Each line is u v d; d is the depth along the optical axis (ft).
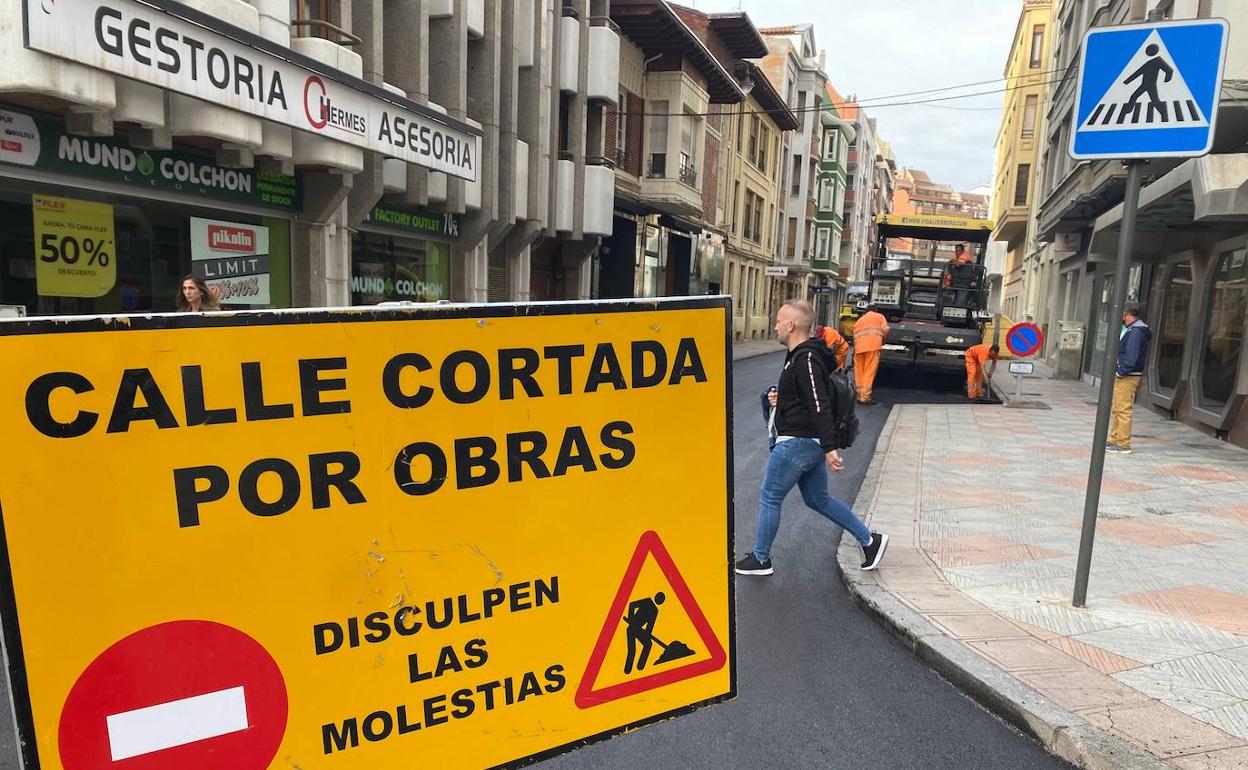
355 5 31.19
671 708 7.38
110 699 5.03
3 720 10.77
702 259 91.04
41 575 4.80
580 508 6.82
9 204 21.43
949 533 19.97
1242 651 12.93
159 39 20.21
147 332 5.03
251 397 5.38
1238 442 32.91
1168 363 43.57
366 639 5.90
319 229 31.91
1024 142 120.57
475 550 6.32
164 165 25.45
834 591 16.48
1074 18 75.92
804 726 11.17
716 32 93.76
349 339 5.70
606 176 56.39
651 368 7.13
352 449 5.77
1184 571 17.06
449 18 37.88
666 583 7.32
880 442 33.27
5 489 4.68
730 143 103.76
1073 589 15.42
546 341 6.56
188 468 5.21
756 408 43.04
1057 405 47.19
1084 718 10.75
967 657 12.62
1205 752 9.96
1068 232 76.23
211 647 5.34
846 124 175.32
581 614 6.87
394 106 31.04
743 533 20.49
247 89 23.17
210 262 27.89
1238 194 25.16
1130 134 13.80
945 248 63.26
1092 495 14.58
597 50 54.85
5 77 17.61
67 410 4.83
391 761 6.05
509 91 44.45
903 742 10.79
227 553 5.36
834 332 40.96
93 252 23.80
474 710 6.40
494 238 45.88
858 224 219.41
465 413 6.22
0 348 4.62
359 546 5.83
